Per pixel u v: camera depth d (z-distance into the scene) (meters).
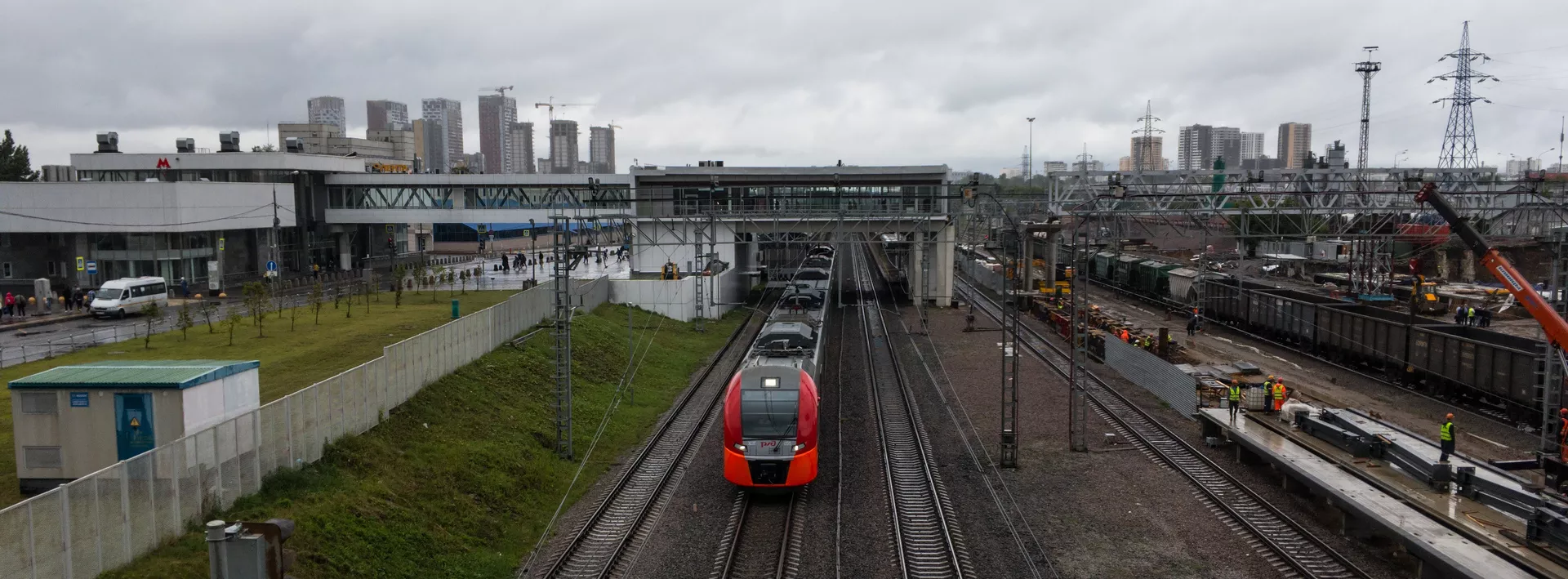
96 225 67.62
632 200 52.62
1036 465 28.67
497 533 22.52
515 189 92.19
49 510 14.16
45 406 19.19
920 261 73.94
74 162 87.06
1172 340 50.47
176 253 69.62
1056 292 36.91
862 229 69.38
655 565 20.77
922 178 70.56
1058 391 40.12
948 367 46.53
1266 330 52.84
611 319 53.75
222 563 9.46
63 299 59.94
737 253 79.44
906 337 57.25
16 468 20.80
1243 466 27.83
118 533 15.57
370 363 25.14
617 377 40.81
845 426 34.22
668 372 44.78
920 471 28.00
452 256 113.56
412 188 92.38
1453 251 83.12
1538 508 18.78
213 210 72.06
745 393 25.42
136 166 87.56
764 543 22.06
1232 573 20.05
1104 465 28.47
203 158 87.12
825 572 20.34
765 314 69.94
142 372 20.00
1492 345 33.09
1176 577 19.91
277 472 20.33
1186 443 30.44
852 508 24.58
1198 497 25.19
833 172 70.56
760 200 70.75
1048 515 23.97
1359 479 23.33
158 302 56.75
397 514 20.89
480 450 26.39
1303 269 83.25
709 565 20.73
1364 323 41.91
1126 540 22.14
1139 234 80.00
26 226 67.44
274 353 36.09
